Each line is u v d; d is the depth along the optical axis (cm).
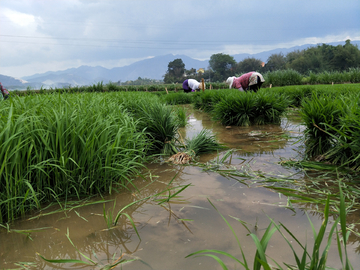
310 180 236
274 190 217
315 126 305
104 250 138
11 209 175
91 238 151
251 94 617
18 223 172
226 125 608
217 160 306
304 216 169
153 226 162
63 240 149
